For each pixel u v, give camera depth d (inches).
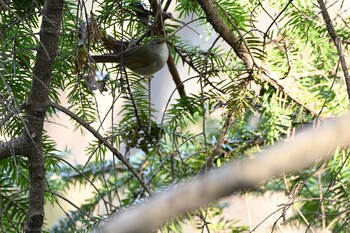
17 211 159.0
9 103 114.7
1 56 121.4
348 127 44.8
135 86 171.9
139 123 174.9
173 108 165.0
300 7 157.4
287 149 43.8
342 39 167.8
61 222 205.0
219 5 144.5
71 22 152.2
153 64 151.7
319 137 44.6
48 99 125.0
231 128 190.2
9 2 134.1
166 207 43.3
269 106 157.9
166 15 149.1
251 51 152.4
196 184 43.5
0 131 143.8
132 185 208.8
